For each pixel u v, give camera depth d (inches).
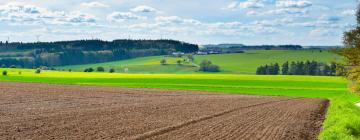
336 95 3041.3
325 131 911.7
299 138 910.4
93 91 2509.8
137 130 946.1
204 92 2891.2
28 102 1635.1
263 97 2573.8
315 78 4857.3
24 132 875.4
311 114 1497.3
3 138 797.2
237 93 2982.3
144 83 3772.1
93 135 855.7
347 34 1220.5
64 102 1686.8
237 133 948.6
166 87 3366.1
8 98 1797.5
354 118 1042.1
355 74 1244.5
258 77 4849.9
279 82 4234.7
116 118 1175.0
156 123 1085.8
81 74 5206.7
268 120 1250.0
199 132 945.5
